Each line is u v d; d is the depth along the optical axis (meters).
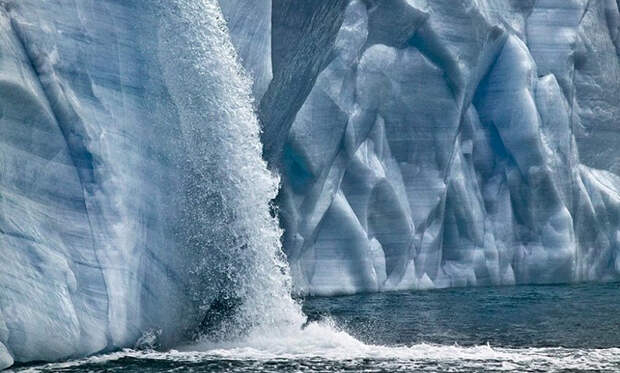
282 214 73.69
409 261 81.19
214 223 51.16
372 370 42.69
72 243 43.94
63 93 44.66
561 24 90.69
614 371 43.31
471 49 83.25
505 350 49.16
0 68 42.16
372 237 79.19
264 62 62.81
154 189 48.28
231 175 51.78
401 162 81.38
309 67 72.62
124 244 45.62
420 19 80.12
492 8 85.75
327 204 75.69
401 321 61.12
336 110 74.88
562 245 86.19
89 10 47.22
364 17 77.31
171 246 49.03
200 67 51.25
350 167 77.62
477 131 87.38
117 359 43.41
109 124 46.62
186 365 42.88
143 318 46.66
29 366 41.12
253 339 50.53
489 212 86.88
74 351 42.56
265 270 52.47
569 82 90.19
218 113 51.59
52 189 43.84
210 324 50.91
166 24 50.44
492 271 85.25
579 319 62.47
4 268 40.97
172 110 50.00
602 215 91.81
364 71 77.75
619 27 96.38
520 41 88.06
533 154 85.56
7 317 40.47
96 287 44.12
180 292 49.47
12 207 42.09
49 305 41.84
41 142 43.62
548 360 46.03
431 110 81.94
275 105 68.19
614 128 95.50
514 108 86.19
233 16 62.16
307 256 76.38
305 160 73.25
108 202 45.41
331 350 47.81
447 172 83.19
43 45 44.56
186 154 50.31
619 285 85.56
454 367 43.84
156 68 49.75
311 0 70.56
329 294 75.94
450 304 70.38
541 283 86.62
